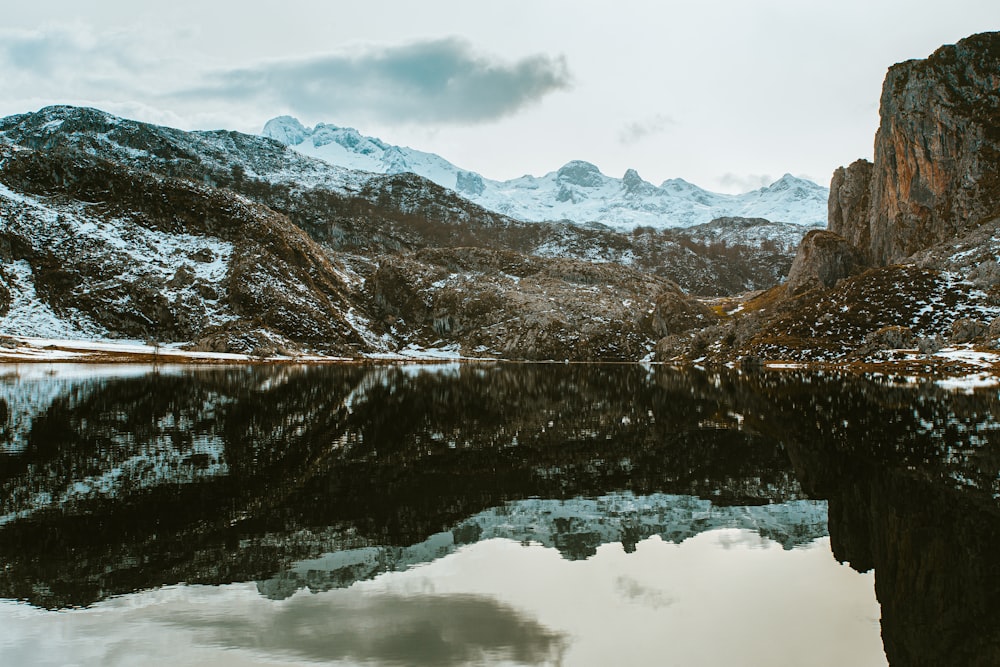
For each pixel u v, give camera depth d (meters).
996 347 94.50
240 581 15.26
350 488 24.66
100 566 16.30
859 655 11.59
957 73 166.62
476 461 30.33
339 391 72.88
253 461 30.09
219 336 167.00
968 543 17.69
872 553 17.12
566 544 17.95
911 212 165.25
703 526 19.67
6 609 13.79
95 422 43.84
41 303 168.12
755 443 35.22
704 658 11.47
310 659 11.55
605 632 12.61
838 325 130.50
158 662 11.49
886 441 34.72
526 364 163.62
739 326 155.62
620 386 82.31
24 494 23.56
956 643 12.00
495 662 11.32
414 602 14.03
